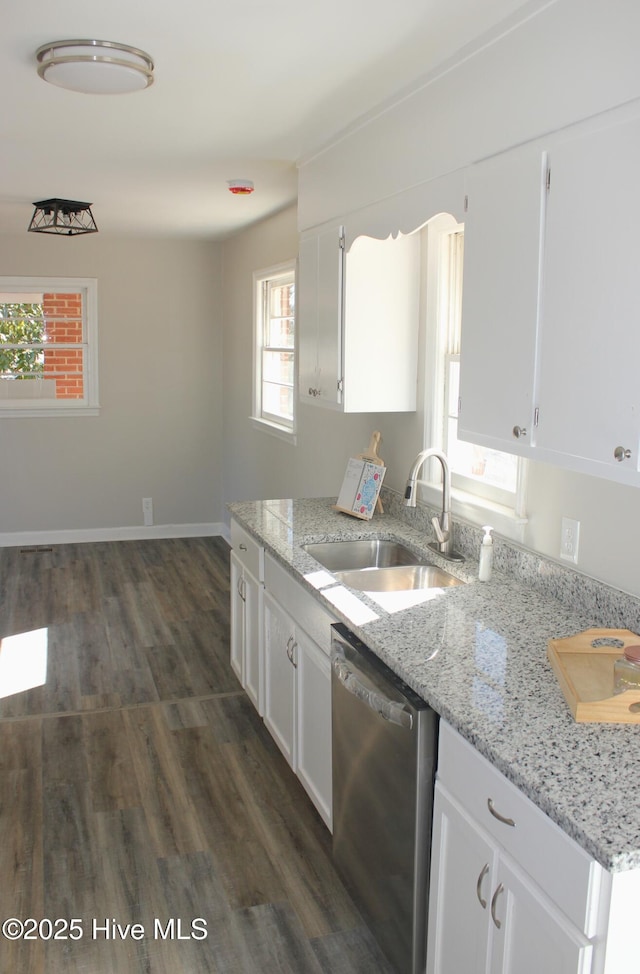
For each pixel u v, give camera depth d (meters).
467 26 2.05
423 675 1.90
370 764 2.18
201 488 6.98
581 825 1.33
